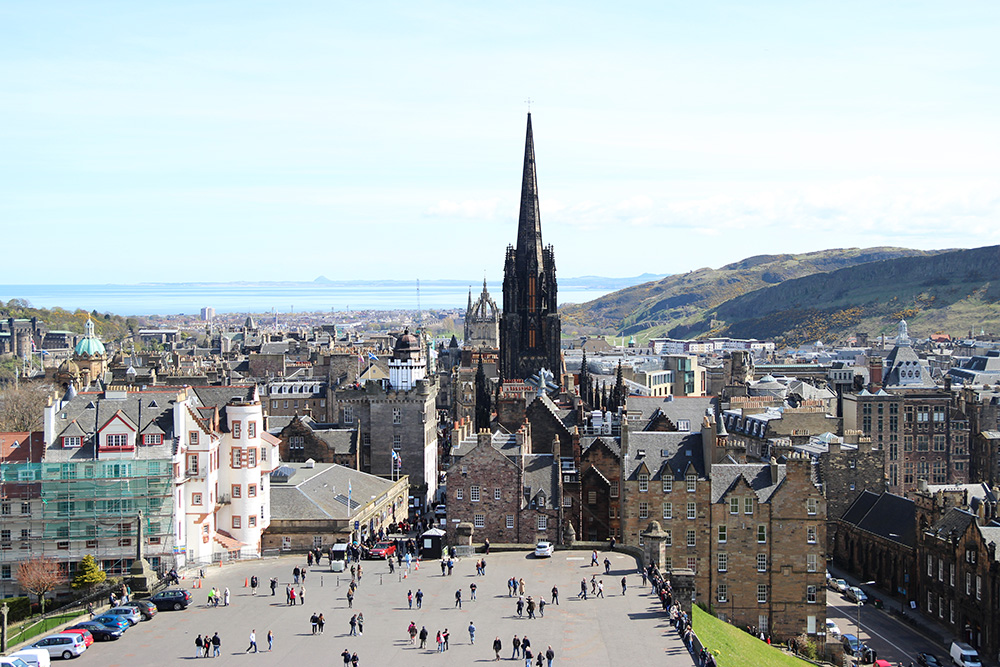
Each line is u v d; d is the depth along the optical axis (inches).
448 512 6776.6
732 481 6619.1
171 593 5128.0
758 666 5142.7
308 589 5472.4
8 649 4507.9
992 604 6294.3
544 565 5964.6
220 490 6515.8
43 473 5964.6
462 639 4630.9
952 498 7613.2
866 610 7372.1
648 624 4845.0
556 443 6875.0
